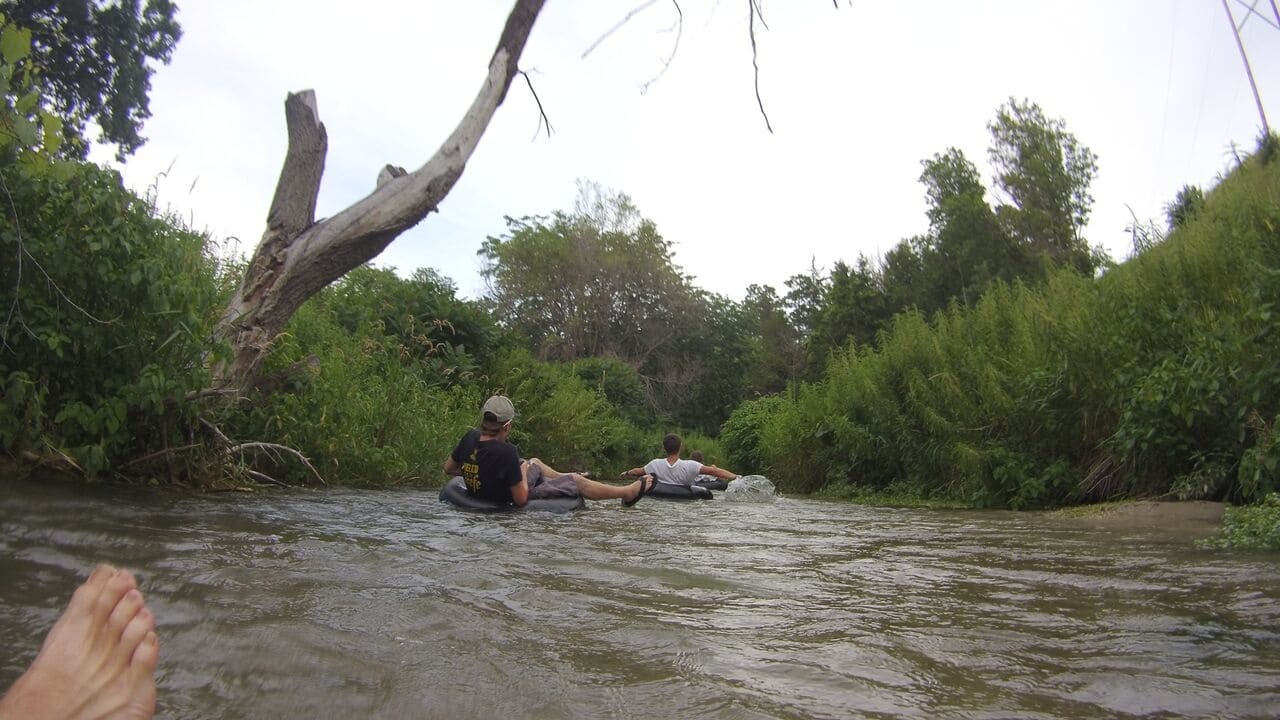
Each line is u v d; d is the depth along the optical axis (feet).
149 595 8.39
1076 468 30.81
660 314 142.20
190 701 5.67
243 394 23.32
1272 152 28.17
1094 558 14.38
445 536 15.14
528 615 8.72
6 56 11.72
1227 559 13.93
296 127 24.41
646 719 5.72
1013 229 91.35
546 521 19.71
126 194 18.34
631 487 27.40
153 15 58.08
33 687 5.01
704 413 141.38
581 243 136.36
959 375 38.06
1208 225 28.60
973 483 33.53
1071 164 92.63
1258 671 7.03
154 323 18.85
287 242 23.84
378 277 50.90
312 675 6.34
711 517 23.81
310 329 34.58
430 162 25.23
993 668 7.14
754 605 9.82
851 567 13.32
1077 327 30.94
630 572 11.86
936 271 91.61
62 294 16.94
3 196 16.33
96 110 57.11
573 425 57.62
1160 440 25.35
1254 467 20.74
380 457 28.96
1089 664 7.27
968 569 13.15
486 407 23.15
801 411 49.26
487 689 6.24
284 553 11.56
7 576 8.61
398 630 7.75
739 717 5.78
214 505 17.17
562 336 134.62
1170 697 6.35
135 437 20.33
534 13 26.17
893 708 6.06
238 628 7.43
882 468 43.01
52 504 14.25
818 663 7.23
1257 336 22.43
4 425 16.51
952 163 95.66
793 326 141.49
